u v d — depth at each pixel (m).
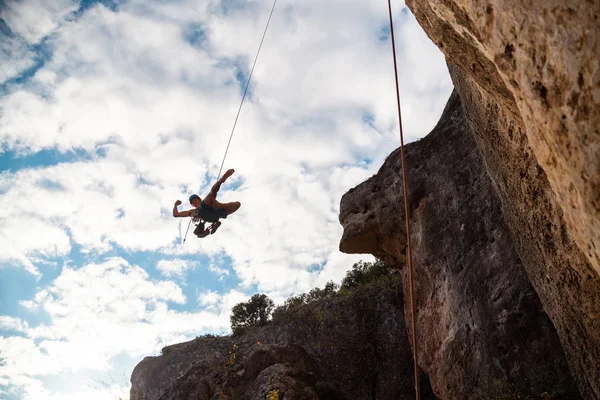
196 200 10.63
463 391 11.85
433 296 14.16
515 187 8.00
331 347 21.58
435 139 16.22
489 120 8.45
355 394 19.67
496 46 4.11
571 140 3.29
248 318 31.70
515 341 10.93
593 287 5.77
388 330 21.02
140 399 31.92
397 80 6.25
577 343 6.81
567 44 3.17
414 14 6.75
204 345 30.84
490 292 11.96
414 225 15.33
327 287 29.25
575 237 3.74
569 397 9.46
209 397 16.25
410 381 19.02
